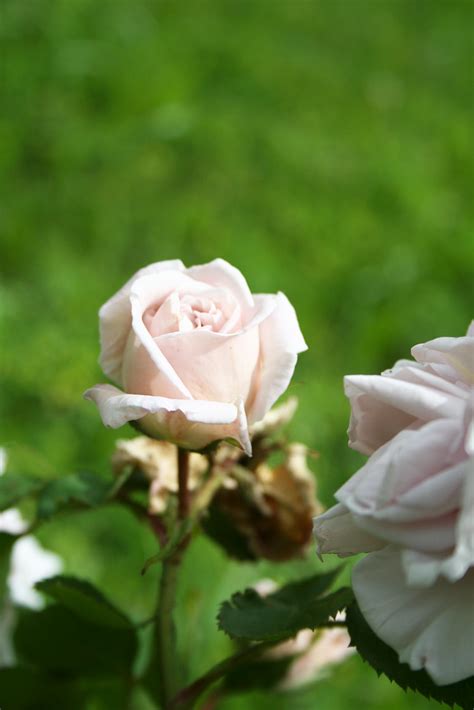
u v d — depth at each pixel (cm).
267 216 167
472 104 217
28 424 124
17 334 131
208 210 163
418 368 46
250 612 52
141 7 215
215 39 213
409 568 42
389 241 167
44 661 59
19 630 59
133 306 49
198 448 50
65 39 192
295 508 56
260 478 57
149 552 108
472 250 165
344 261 161
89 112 182
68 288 142
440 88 222
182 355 49
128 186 166
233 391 49
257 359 50
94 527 110
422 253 165
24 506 65
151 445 56
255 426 55
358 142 192
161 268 51
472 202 183
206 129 181
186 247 158
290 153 182
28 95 181
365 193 177
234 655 54
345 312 153
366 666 97
